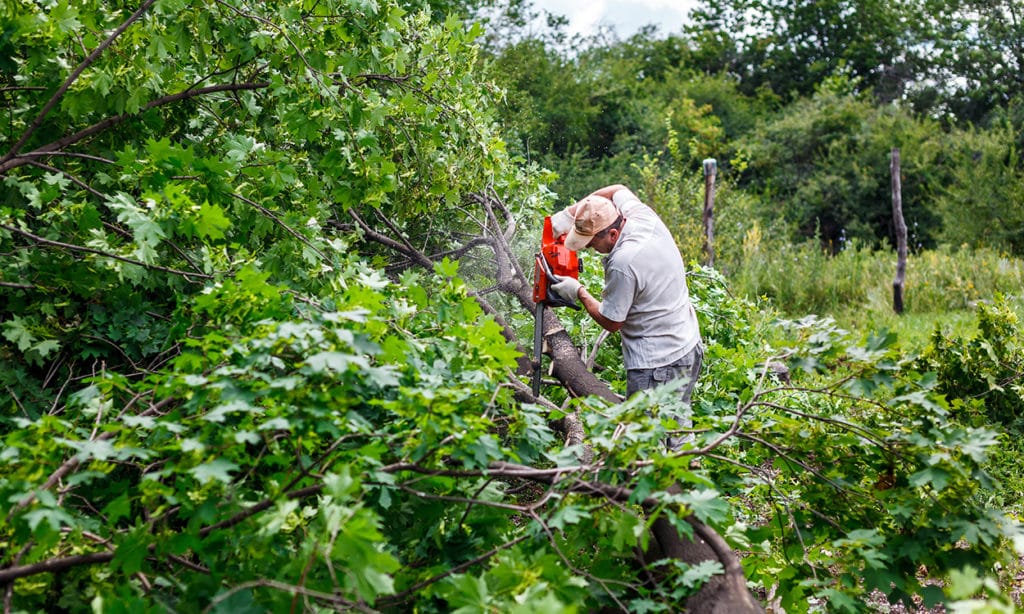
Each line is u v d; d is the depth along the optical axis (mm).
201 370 2686
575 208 4012
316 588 2205
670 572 2715
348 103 4039
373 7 3904
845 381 3072
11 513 2242
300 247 3732
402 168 4898
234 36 3906
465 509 2861
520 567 2305
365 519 2004
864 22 35688
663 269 3832
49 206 3734
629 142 20047
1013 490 4586
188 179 3514
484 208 5668
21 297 3594
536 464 4141
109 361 3820
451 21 4766
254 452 2941
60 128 3885
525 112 14758
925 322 10258
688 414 2875
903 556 2939
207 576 2303
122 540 2250
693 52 36344
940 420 2996
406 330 3098
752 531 3104
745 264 12688
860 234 20953
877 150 21375
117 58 3539
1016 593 3570
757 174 23234
